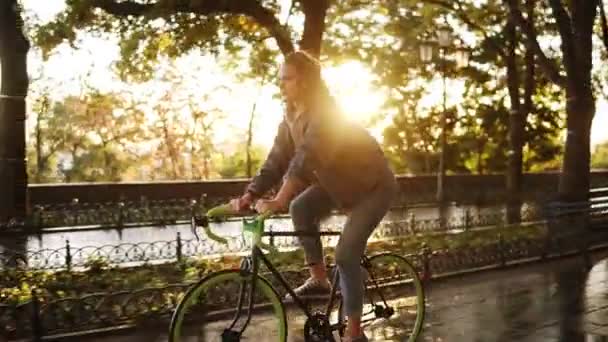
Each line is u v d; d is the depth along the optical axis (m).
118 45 14.44
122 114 37.66
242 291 4.31
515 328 6.57
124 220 21.53
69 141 37.00
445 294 8.34
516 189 27.19
